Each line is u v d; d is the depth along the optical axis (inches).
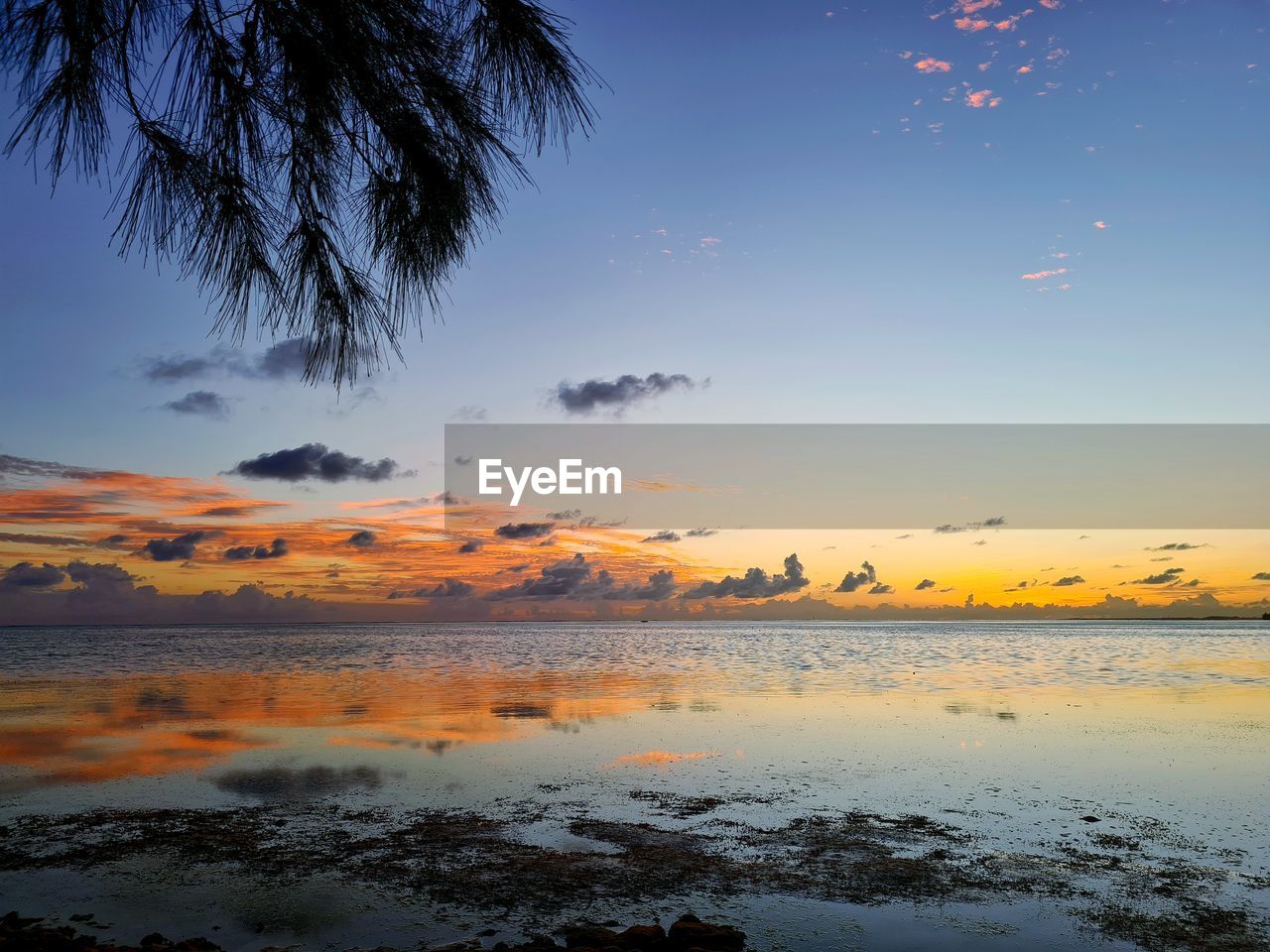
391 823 323.9
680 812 339.3
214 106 114.2
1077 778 397.4
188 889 252.7
